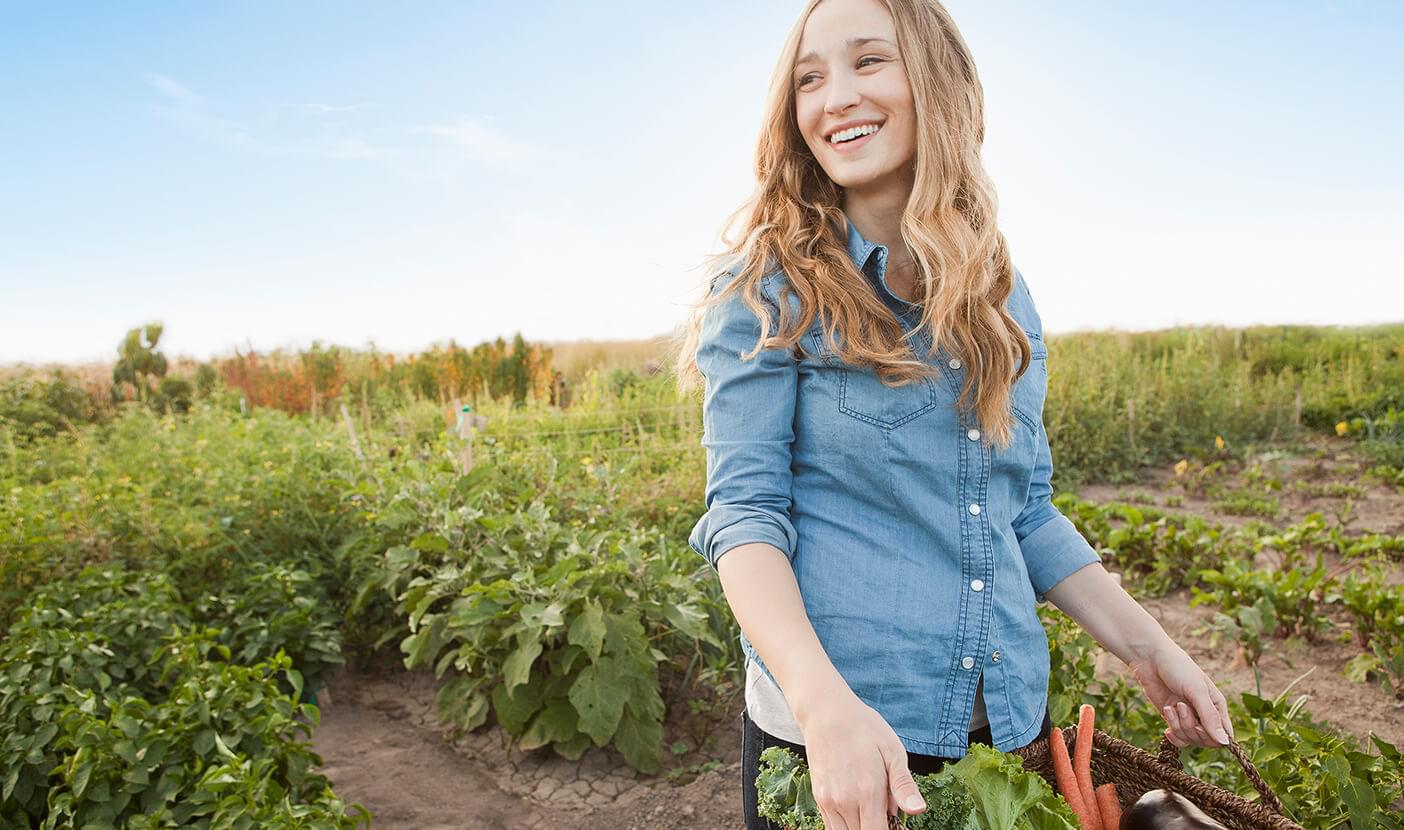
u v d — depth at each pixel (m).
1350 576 5.32
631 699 4.07
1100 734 1.83
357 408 14.02
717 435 1.47
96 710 3.71
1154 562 6.52
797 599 1.34
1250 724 3.17
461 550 4.87
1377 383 13.72
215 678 3.48
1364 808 2.69
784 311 1.43
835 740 1.17
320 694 4.89
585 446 9.33
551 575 4.17
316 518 5.91
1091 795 1.70
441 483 5.55
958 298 1.40
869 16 1.45
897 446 1.43
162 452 7.77
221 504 5.84
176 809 3.04
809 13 1.50
